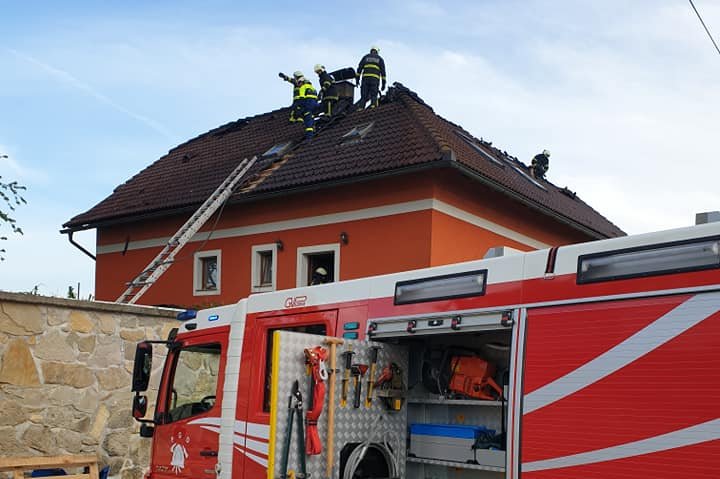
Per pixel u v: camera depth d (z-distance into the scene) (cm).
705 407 429
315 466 594
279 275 1684
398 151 1560
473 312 562
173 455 795
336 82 2117
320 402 592
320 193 1638
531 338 519
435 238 1476
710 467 421
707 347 434
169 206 1880
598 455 468
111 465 1112
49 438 1057
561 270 514
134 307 1159
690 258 453
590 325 489
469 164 1489
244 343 741
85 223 2050
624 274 480
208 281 1845
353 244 1572
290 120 2112
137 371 810
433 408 627
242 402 723
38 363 1059
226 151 2158
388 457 620
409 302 614
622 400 463
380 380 625
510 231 1703
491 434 578
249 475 698
